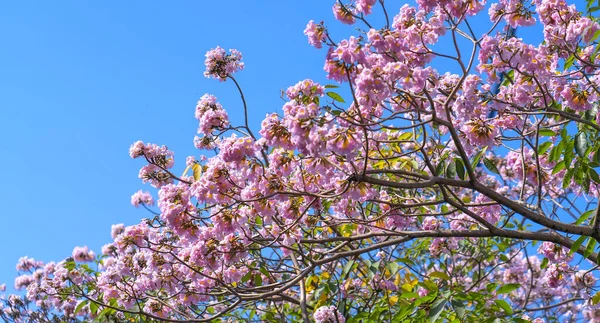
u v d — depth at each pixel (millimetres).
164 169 5727
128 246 5848
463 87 4785
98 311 7203
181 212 5305
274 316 7895
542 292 10320
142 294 6480
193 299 6094
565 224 5078
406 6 4785
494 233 5164
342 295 7047
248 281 6340
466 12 4641
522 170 6270
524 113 5090
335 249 5496
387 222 6320
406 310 5254
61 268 7520
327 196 4891
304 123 4301
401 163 6777
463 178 5039
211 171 5223
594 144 5305
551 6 5465
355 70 4320
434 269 8258
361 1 4590
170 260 6051
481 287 9172
